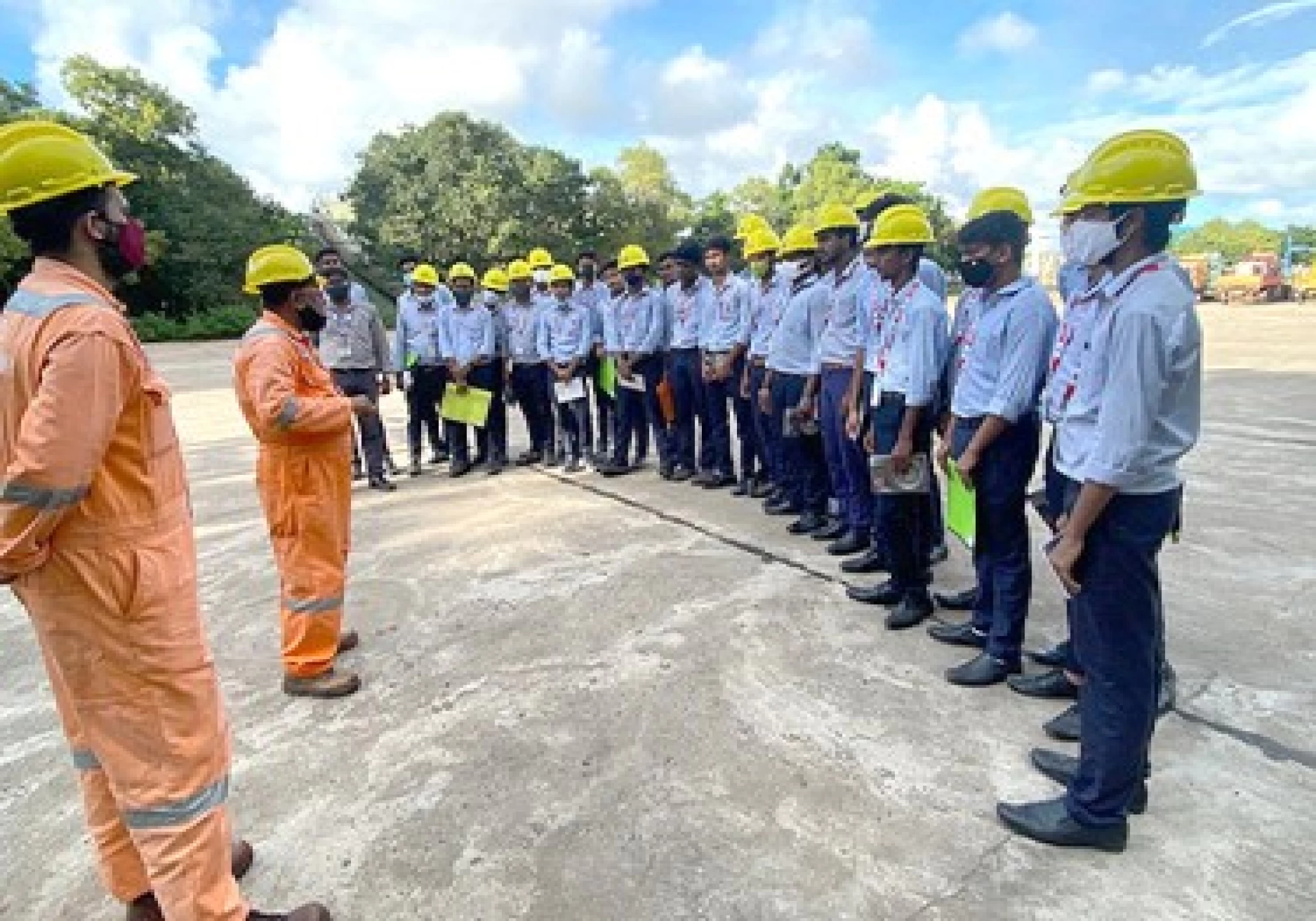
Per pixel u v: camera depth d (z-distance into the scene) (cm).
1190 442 221
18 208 180
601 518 602
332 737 317
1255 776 271
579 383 756
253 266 336
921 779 275
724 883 230
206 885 201
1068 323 276
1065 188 235
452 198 3834
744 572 474
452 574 493
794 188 6456
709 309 657
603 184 4688
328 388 359
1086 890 223
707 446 697
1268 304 3253
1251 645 362
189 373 1848
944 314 383
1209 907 215
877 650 372
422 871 241
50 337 172
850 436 458
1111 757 230
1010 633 334
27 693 370
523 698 339
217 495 714
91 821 216
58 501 171
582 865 240
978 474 331
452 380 754
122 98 3253
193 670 198
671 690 339
